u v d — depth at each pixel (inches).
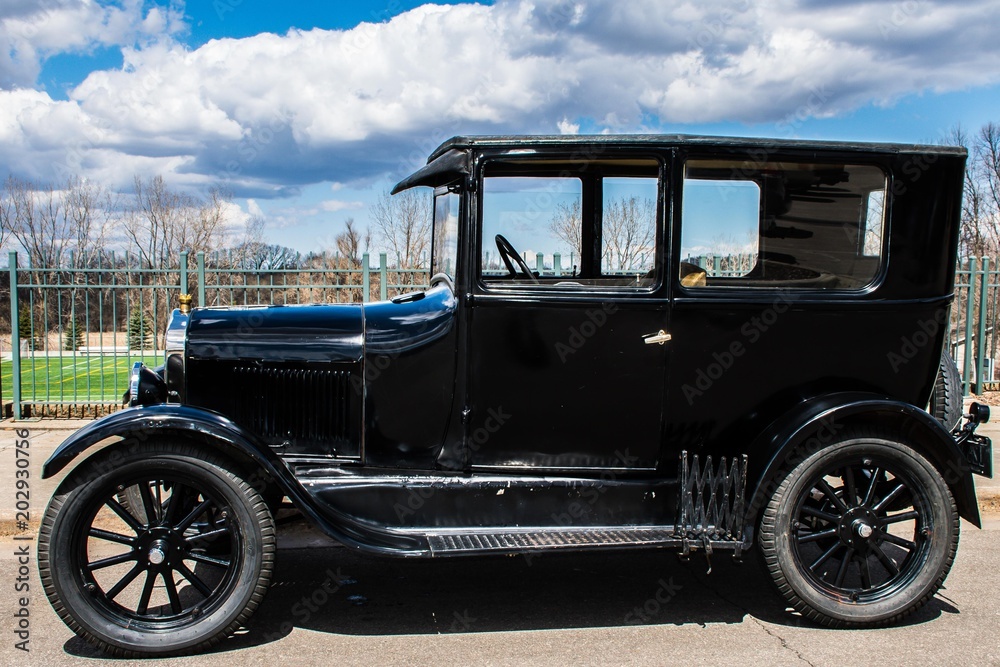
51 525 117.3
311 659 121.8
